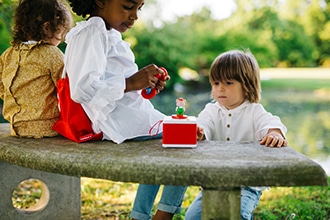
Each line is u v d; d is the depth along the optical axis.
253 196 2.26
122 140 2.18
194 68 11.80
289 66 16.16
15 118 2.35
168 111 8.97
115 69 2.23
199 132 2.21
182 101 2.10
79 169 1.86
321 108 9.95
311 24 15.95
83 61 2.10
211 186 1.72
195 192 3.81
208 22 13.85
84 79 2.07
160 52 10.84
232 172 1.71
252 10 14.62
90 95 2.08
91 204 3.42
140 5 2.23
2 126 2.74
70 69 2.11
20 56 2.38
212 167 1.73
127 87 2.14
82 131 2.23
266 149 2.01
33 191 3.80
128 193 3.74
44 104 2.35
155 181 1.75
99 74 2.08
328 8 15.80
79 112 2.21
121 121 2.22
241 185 1.71
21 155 2.06
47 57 2.35
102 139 2.25
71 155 1.93
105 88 2.08
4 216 2.63
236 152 1.95
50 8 2.37
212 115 2.53
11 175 2.62
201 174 1.72
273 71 15.79
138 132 2.24
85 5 2.26
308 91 12.75
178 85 11.31
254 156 1.87
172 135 2.04
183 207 3.31
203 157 1.86
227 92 2.43
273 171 1.72
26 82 2.35
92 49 2.09
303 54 15.91
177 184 1.73
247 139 2.45
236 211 1.75
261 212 3.20
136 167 1.78
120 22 2.22
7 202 2.63
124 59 2.26
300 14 15.70
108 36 2.19
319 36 16.08
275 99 11.27
